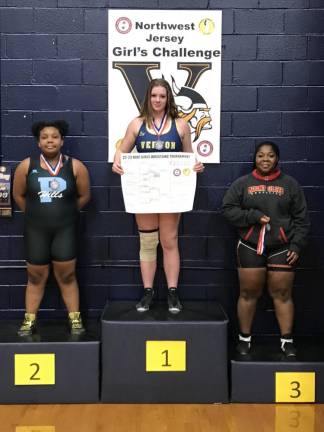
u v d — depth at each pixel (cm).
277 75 335
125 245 341
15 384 287
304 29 333
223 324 289
